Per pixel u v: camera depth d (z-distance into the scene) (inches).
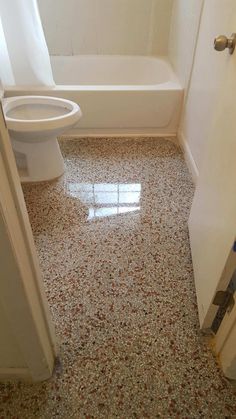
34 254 29.2
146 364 42.4
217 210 41.7
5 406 38.2
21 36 72.3
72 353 43.4
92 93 82.3
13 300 27.3
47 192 72.1
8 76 79.3
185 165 81.7
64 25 97.4
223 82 44.9
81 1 92.6
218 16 57.4
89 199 70.3
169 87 84.3
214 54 59.9
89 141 90.6
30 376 39.7
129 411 38.2
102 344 44.6
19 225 24.8
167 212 67.2
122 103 84.9
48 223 63.8
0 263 23.7
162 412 38.1
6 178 21.5
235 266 35.9
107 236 61.1
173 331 46.2
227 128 40.4
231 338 38.3
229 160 38.6
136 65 104.7
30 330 31.4
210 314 42.8
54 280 52.7
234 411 38.2
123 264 55.7
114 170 79.7
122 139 91.8
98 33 99.8
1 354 35.7
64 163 81.3
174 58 94.3
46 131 64.3
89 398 39.2
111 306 49.3
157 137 93.0
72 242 59.6
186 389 40.0
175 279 53.4
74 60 102.4
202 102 68.4
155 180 76.5
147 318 47.8
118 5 93.8
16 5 67.0
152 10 94.9
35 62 77.2
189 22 77.0
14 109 72.1
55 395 39.3
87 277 53.3
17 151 69.9
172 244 59.8
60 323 46.9
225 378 41.0
